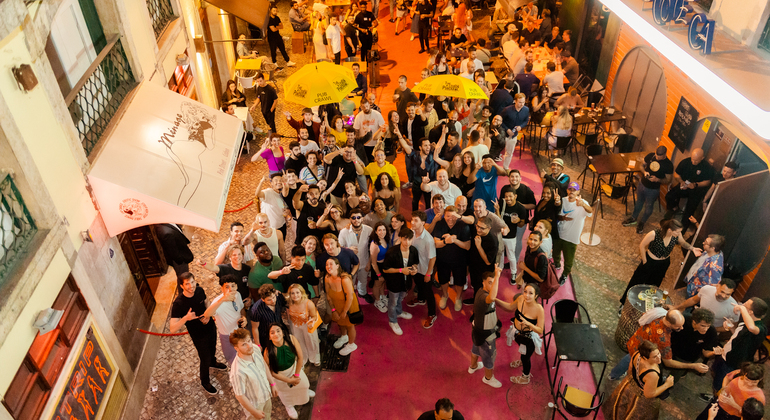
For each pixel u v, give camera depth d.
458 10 17.31
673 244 7.46
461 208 7.70
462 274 7.99
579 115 12.04
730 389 5.65
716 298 6.76
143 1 8.27
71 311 5.52
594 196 10.97
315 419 6.83
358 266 7.66
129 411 6.53
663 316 6.39
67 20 6.32
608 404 6.69
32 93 5.01
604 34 13.83
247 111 12.27
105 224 6.48
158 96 8.05
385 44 19.23
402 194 11.23
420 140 9.42
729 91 6.14
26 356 4.67
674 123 10.18
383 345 7.88
